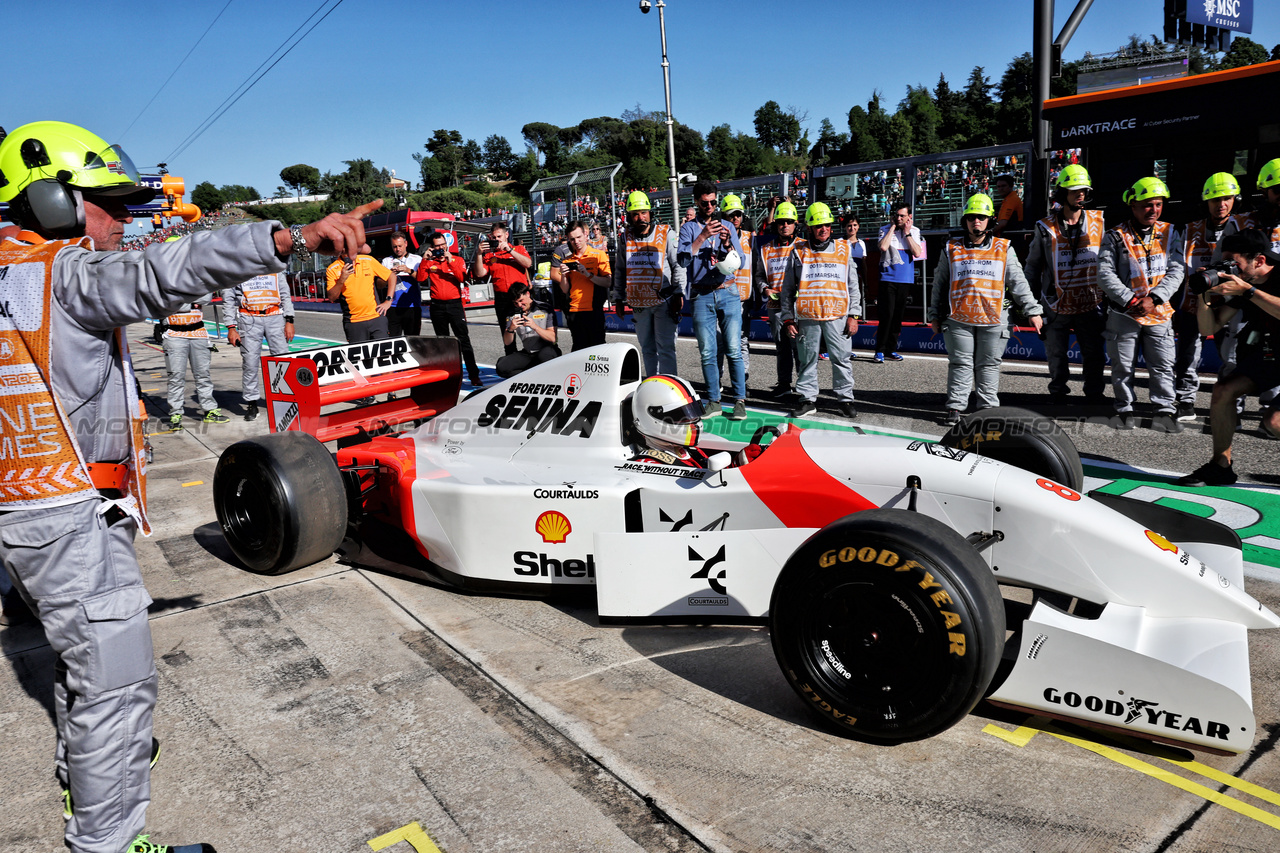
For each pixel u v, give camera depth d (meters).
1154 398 6.17
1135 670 2.37
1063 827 2.18
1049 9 10.16
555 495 3.55
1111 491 4.96
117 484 1.96
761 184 15.16
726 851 2.13
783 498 3.24
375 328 8.12
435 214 22.30
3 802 2.48
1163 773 2.40
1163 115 8.47
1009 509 2.86
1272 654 3.03
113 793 1.95
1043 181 10.38
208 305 16.66
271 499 3.93
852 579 2.45
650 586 3.25
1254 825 2.16
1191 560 2.71
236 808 2.38
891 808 2.28
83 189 1.99
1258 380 4.56
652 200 18.53
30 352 1.78
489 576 3.75
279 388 4.89
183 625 3.62
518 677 3.06
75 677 1.91
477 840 2.21
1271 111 7.84
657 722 2.74
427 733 2.72
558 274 8.21
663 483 3.56
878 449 3.16
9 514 1.83
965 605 2.30
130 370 1.99
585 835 2.21
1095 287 6.75
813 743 2.59
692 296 7.14
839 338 6.96
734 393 8.17
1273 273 4.31
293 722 2.82
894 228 9.90
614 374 3.89
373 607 3.75
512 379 4.24
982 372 6.46
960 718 2.39
